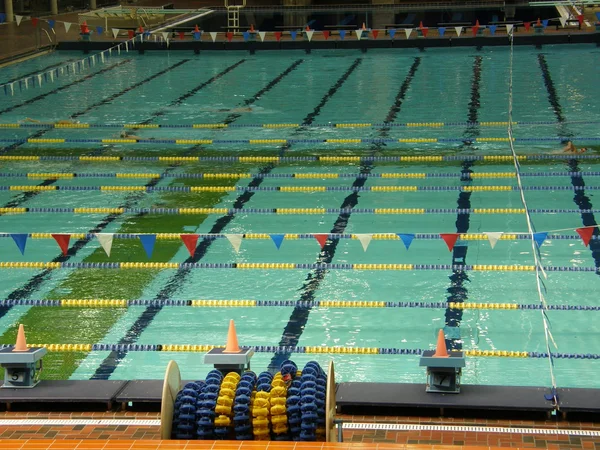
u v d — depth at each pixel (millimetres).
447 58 17562
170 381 4352
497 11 20203
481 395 5008
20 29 21203
